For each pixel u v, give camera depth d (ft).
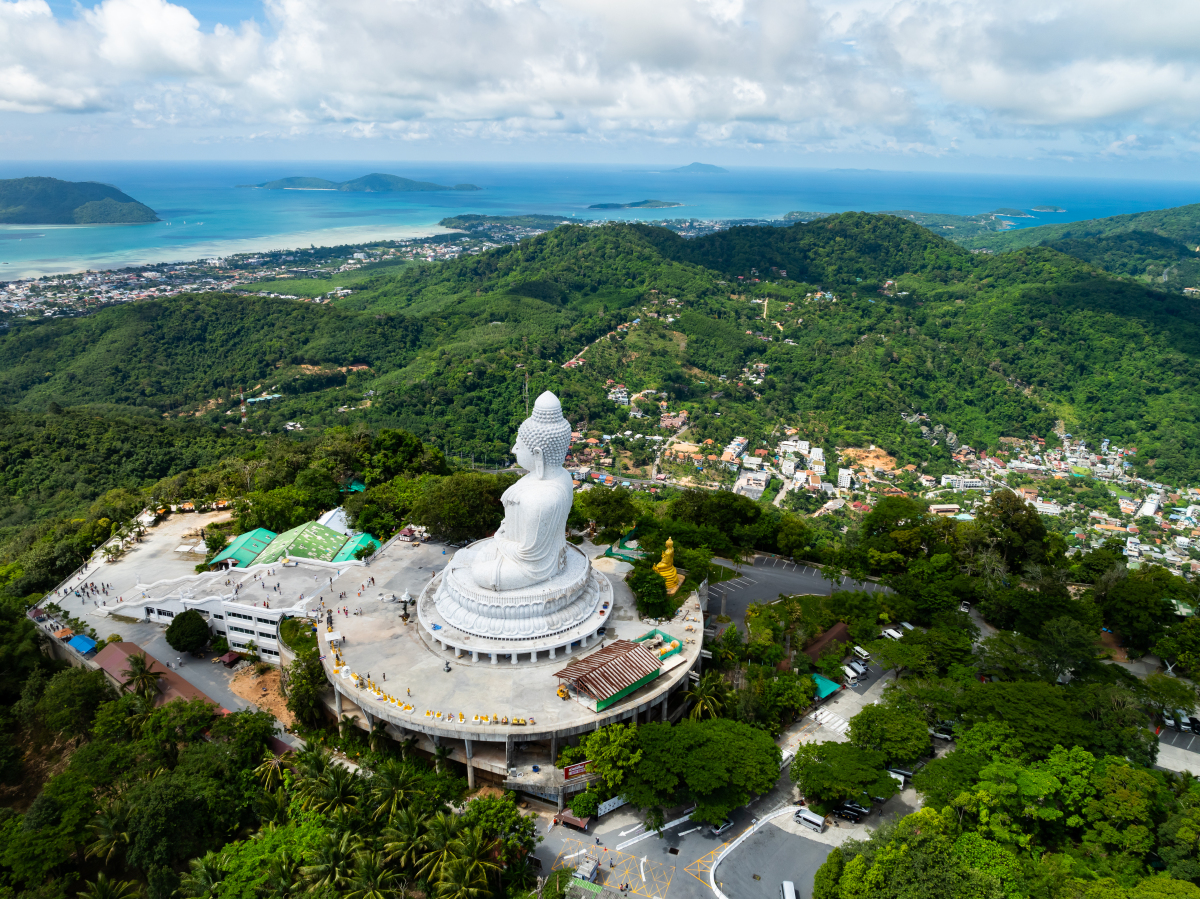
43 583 344.28
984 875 168.86
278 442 620.90
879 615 307.17
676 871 191.52
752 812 213.66
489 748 224.94
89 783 207.62
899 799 220.02
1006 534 363.35
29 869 183.01
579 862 193.67
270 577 312.71
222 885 175.22
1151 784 196.75
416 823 184.44
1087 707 228.43
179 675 275.80
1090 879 178.91
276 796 209.67
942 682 248.73
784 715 254.06
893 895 167.12
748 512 390.42
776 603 300.20
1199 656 283.18
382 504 382.63
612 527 352.69
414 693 226.58
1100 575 341.62
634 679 227.40
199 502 419.54
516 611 244.42
